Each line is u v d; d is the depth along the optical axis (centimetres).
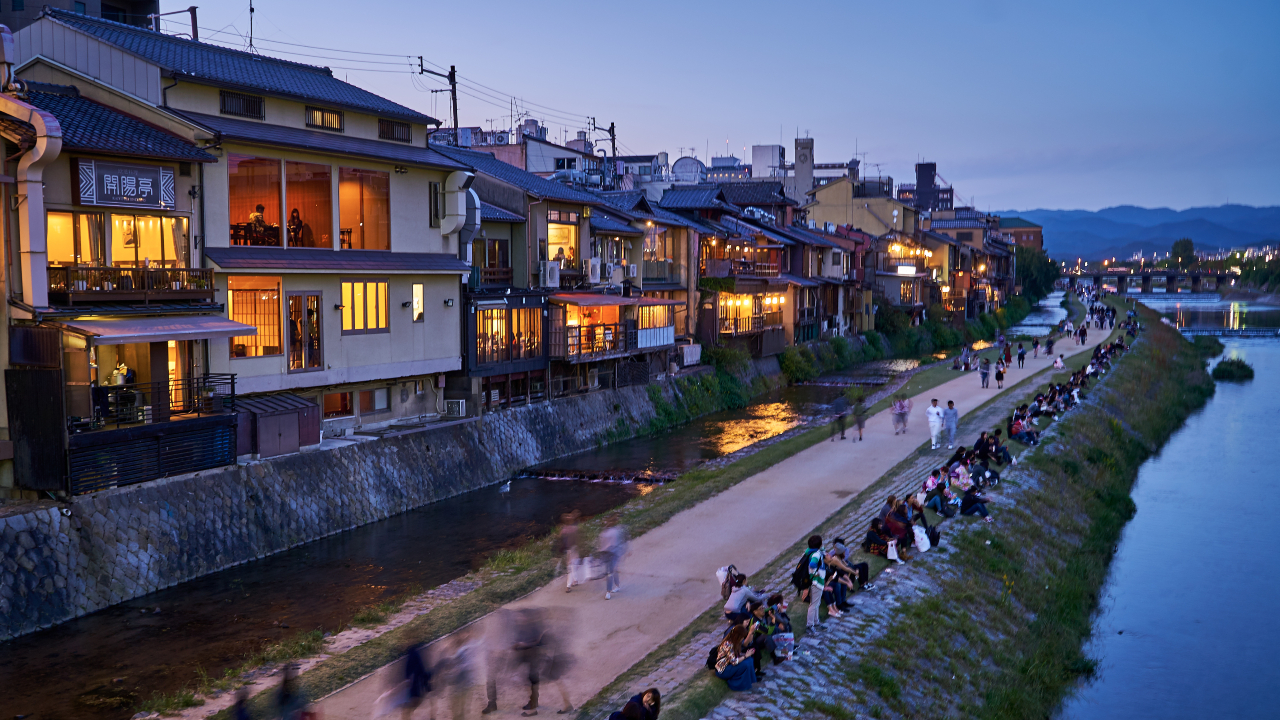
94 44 2444
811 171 9800
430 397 3300
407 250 3089
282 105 2703
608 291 4416
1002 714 1686
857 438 3544
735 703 1373
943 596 1992
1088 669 2047
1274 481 3862
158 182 2261
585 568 1881
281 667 1564
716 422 4488
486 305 3397
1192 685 2025
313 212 2769
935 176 15625
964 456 2795
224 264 2400
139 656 1677
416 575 2177
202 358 2389
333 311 2797
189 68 2536
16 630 1756
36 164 1950
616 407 4075
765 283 5894
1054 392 4322
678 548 2112
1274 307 17125
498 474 3225
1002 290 12781
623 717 1140
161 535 2086
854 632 1703
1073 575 2528
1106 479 3559
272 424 2467
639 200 4878
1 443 1977
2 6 4400
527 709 1291
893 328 8288
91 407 1991
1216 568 2792
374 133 3023
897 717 1492
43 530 1859
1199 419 5391
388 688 1388
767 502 2547
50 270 2020
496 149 5828
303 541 2425
